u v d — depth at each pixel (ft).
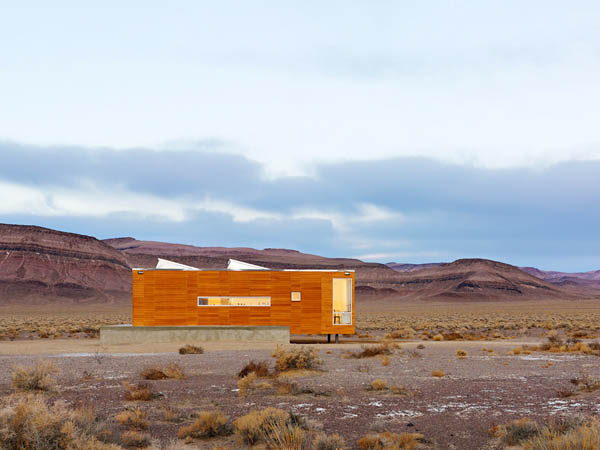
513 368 69.77
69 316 352.08
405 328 183.01
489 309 477.77
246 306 119.96
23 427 27.25
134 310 118.42
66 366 71.46
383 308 540.52
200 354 87.56
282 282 120.88
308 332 120.06
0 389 53.06
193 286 119.44
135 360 78.54
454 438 34.27
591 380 55.31
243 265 128.77
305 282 121.39
